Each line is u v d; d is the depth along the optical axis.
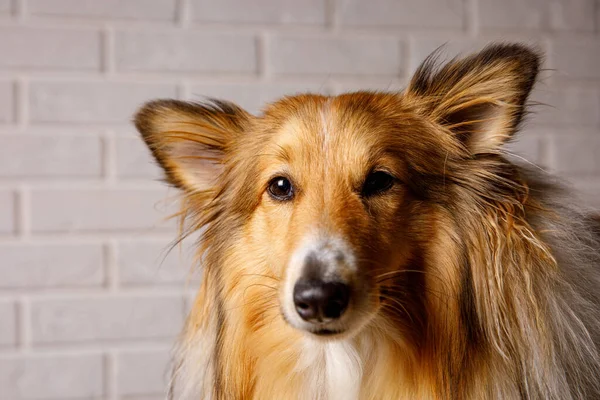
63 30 2.56
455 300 1.67
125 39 2.59
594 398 1.70
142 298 2.58
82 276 2.55
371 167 1.66
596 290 1.78
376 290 1.57
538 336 1.66
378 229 1.62
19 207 2.53
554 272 1.70
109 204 2.57
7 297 2.52
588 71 2.79
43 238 2.54
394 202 1.65
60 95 2.56
